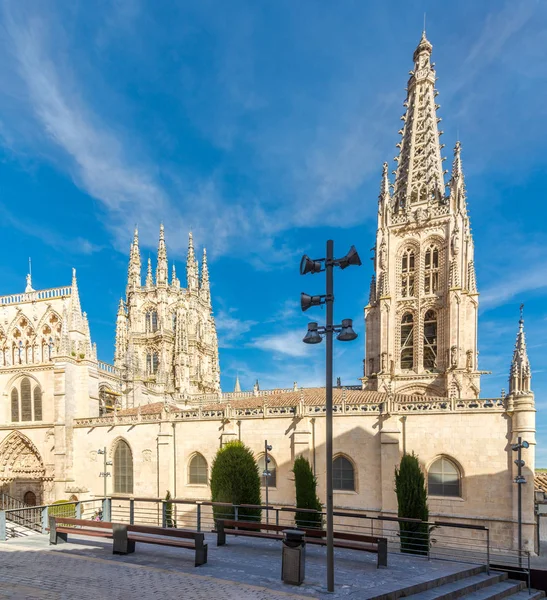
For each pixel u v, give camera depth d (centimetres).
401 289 5925
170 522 4059
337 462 3878
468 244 5691
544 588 2417
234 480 3244
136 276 10425
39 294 5425
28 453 5212
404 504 3136
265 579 1423
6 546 1844
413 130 6341
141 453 4531
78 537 2080
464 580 1728
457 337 5284
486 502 3384
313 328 1512
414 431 3662
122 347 9981
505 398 3434
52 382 5106
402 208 6131
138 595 1224
